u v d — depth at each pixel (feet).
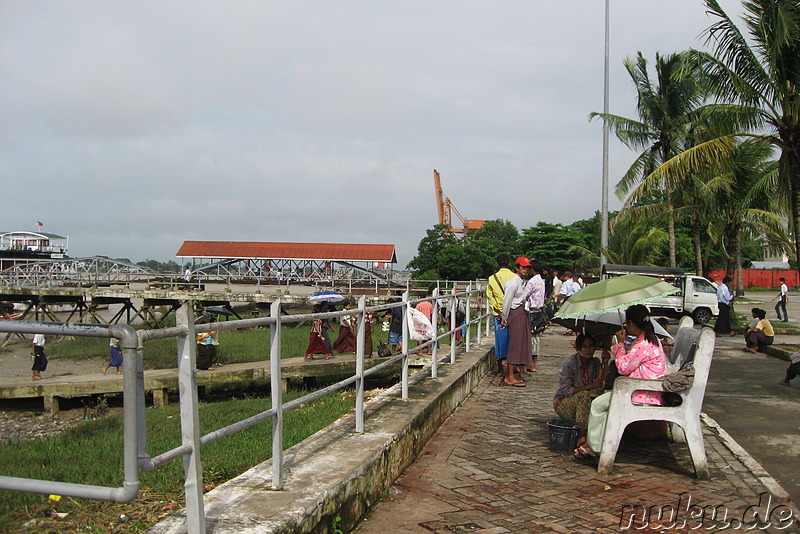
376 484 15.53
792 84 46.37
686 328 21.01
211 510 11.45
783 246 94.12
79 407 35.17
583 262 176.76
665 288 18.76
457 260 190.80
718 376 36.91
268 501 11.96
